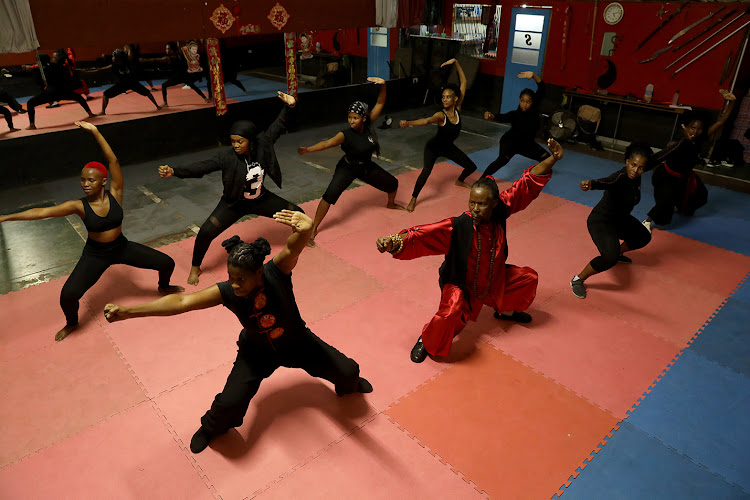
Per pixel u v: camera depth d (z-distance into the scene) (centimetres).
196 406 362
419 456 325
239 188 500
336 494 299
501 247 387
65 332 432
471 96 1223
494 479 310
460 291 389
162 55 1357
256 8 832
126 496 298
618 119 966
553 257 574
